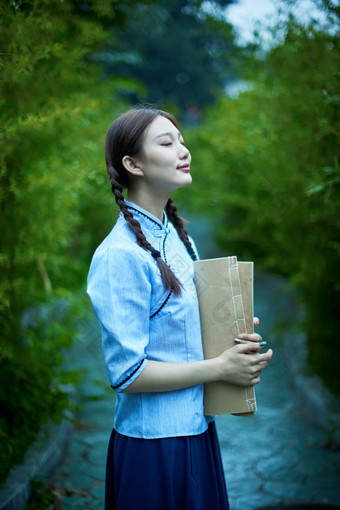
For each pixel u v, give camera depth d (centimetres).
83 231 582
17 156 276
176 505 152
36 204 308
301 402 420
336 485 297
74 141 346
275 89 395
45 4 240
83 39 283
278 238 433
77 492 290
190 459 153
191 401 154
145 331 149
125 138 157
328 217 321
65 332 366
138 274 147
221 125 651
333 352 391
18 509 255
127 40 477
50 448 314
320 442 351
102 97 431
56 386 358
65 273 414
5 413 310
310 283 400
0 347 276
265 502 280
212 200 725
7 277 293
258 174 469
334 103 287
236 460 330
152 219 161
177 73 1664
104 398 421
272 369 493
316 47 306
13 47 226
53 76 287
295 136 346
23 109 270
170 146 156
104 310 146
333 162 302
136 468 154
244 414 158
